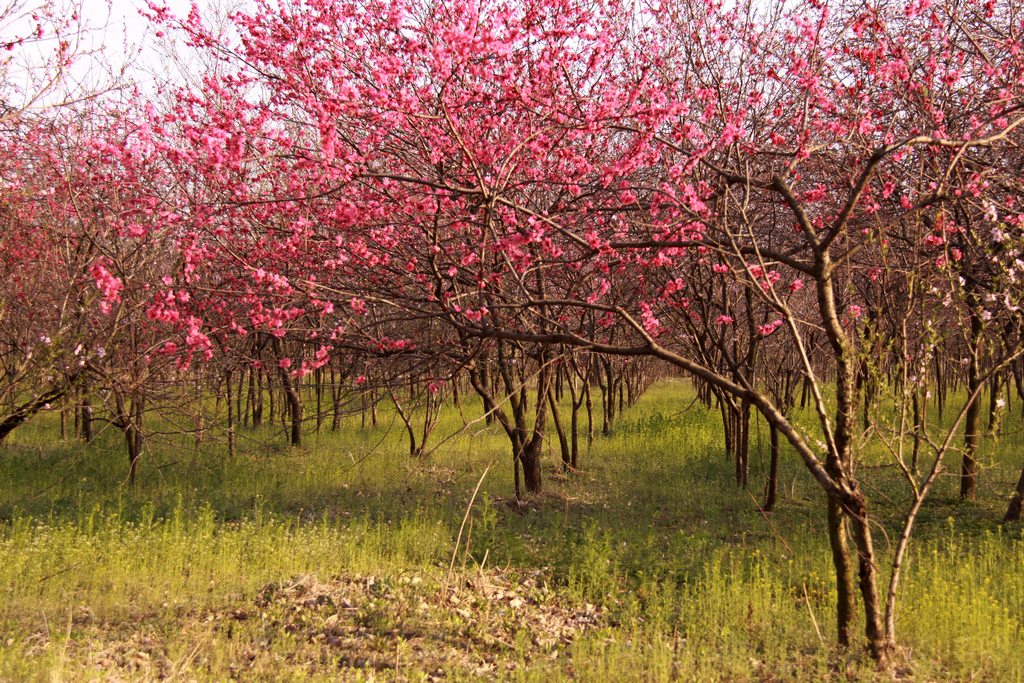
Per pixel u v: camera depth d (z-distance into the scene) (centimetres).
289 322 718
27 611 696
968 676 589
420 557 936
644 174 847
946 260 683
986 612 676
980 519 1068
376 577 820
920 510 1131
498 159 776
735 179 621
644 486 1351
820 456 1312
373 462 1471
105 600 732
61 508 1111
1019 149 871
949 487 1238
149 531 928
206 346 605
